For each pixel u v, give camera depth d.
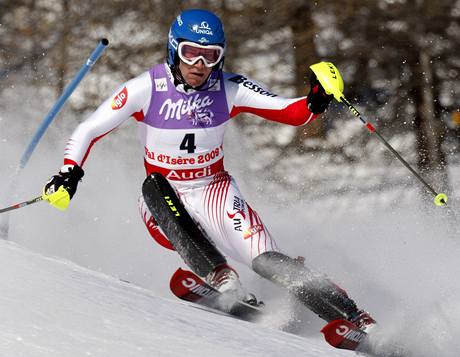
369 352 13.92
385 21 49.09
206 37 14.81
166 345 9.78
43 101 44.75
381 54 49.28
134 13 49.00
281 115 15.47
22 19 48.78
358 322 14.02
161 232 16.44
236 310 15.09
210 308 15.13
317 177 43.47
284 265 14.55
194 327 11.20
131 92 15.25
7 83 45.44
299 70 49.34
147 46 48.41
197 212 16.16
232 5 49.12
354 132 47.84
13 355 8.37
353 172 44.25
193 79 15.12
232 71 49.31
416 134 48.16
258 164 44.50
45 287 10.80
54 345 8.83
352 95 49.53
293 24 49.22
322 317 14.25
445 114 48.84
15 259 11.88
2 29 48.66
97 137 15.21
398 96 49.03
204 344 10.27
